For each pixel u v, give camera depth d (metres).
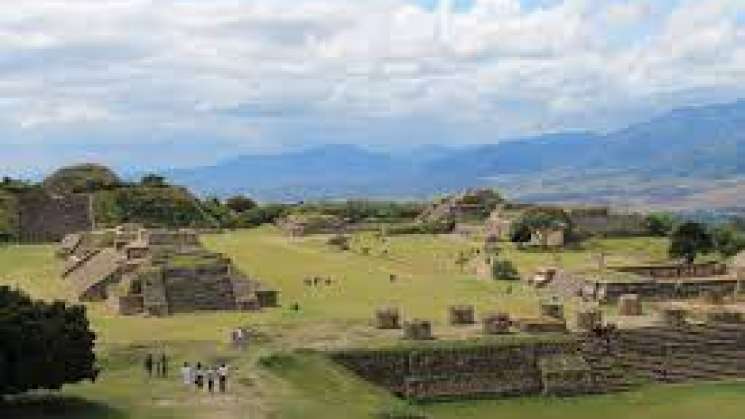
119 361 78.88
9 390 61.88
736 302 112.75
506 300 111.06
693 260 142.62
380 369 84.38
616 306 110.75
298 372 78.12
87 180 199.50
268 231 194.88
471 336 89.50
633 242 175.12
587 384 87.31
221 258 111.88
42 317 63.34
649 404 83.06
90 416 62.66
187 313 101.00
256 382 72.81
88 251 135.12
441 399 85.19
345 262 141.12
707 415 79.06
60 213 179.38
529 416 80.31
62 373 62.78
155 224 192.88
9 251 151.38
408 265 141.00
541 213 178.00
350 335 89.31
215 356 80.38
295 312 101.12
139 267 107.88
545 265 140.38
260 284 109.06
